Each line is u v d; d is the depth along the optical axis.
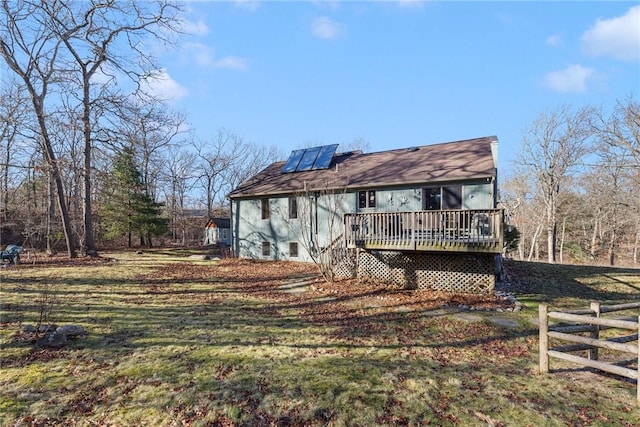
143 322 7.09
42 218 23.02
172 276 13.05
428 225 11.28
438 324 7.52
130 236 27.86
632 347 4.18
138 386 4.32
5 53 15.15
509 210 36.00
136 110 18.61
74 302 8.38
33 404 3.87
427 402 4.07
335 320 7.76
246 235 19.50
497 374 4.95
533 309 8.94
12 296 8.68
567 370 5.12
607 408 3.98
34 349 5.38
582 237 35.12
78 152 22.89
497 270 12.47
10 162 23.25
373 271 12.19
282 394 4.18
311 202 15.88
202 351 5.58
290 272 14.43
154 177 29.75
